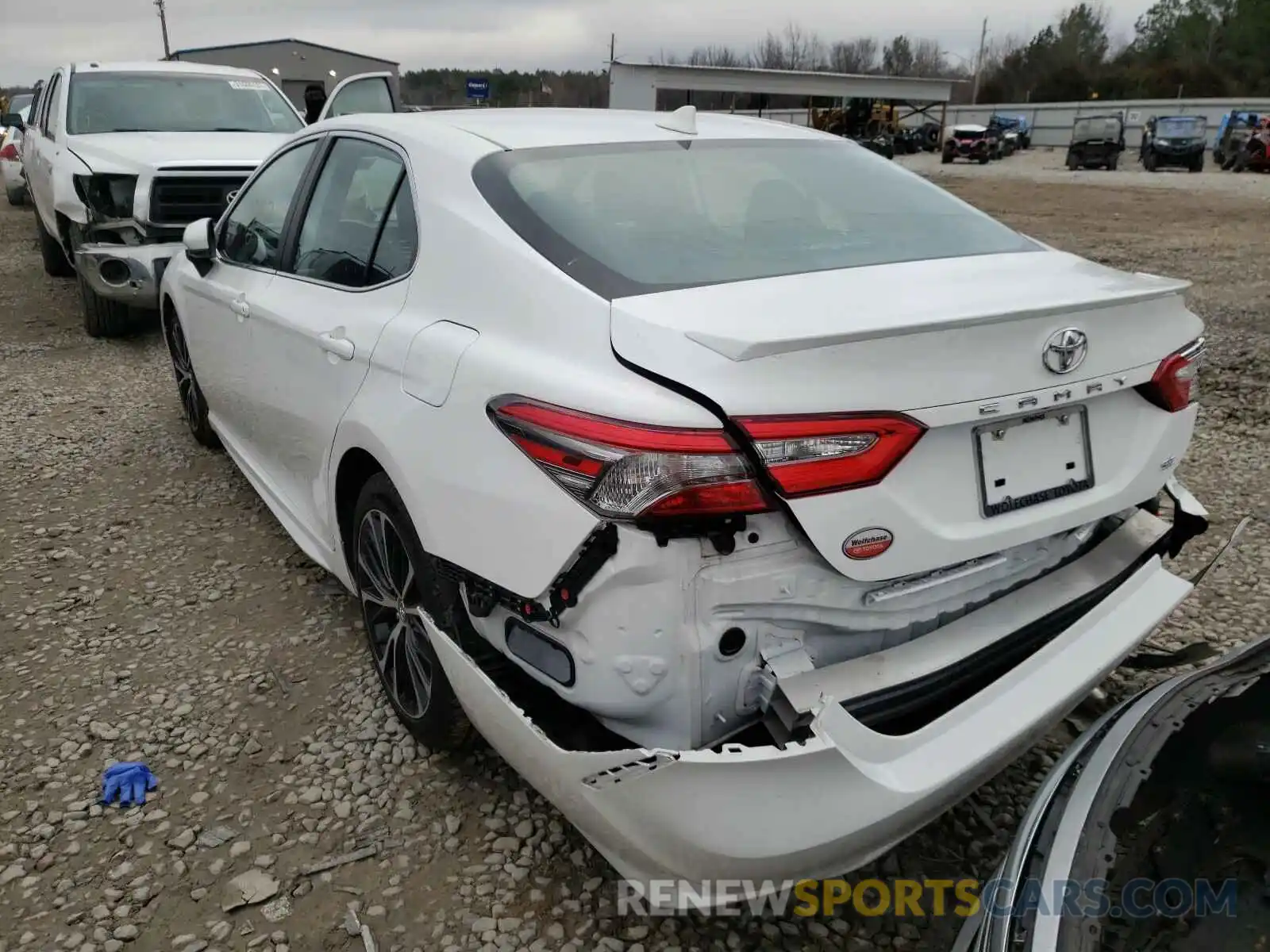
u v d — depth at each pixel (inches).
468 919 88.4
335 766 108.4
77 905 90.3
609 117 122.3
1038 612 87.7
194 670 127.0
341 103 346.6
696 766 67.6
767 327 72.0
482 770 106.8
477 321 89.2
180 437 215.6
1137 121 1844.2
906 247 99.1
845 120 1691.7
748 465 69.1
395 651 109.1
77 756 110.5
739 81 1317.7
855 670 77.1
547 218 91.4
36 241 503.2
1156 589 95.0
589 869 93.7
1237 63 2401.6
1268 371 257.6
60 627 137.9
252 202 151.6
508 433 78.5
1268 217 653.3
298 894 91.4
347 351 105.9
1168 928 64.3
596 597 72.9
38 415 232.5
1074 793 73.1
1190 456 199.6
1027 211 711.1
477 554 82.6
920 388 72.5
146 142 293.4
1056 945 62.4
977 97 2923.2
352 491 114.0
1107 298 81.1
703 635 71.8
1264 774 74.0
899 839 76.7
